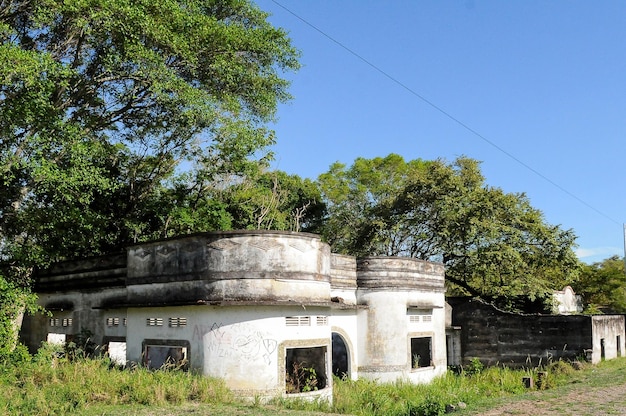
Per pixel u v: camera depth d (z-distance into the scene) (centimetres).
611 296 4566
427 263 2325
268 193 3394
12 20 1908
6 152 1773
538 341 2631
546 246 3180
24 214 2012
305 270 1579
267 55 2253
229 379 1479
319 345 1603
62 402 1256
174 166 2636
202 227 2658
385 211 3519
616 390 1639
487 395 1902
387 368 2072
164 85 1845
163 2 1800
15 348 1692
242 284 1515
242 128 2091
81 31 1828
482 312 2764
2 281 1727
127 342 1747
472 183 3384
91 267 1984
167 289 1645
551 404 1399
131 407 1272
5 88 1725
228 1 2214
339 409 1521
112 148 2433
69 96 2011
